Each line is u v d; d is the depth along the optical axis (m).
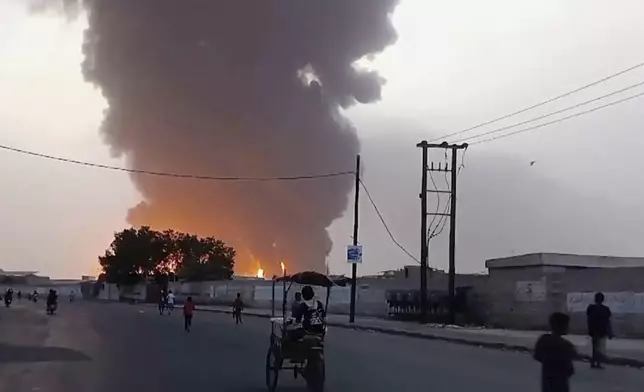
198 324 40.19
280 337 13.88
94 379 15.65
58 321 41.38
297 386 14.98
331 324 42.59
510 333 33.75
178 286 89.88
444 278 55.31
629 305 31.95
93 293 114.88
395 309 49.53
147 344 25.61
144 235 98.75
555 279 35.91
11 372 16.94
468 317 42.81
